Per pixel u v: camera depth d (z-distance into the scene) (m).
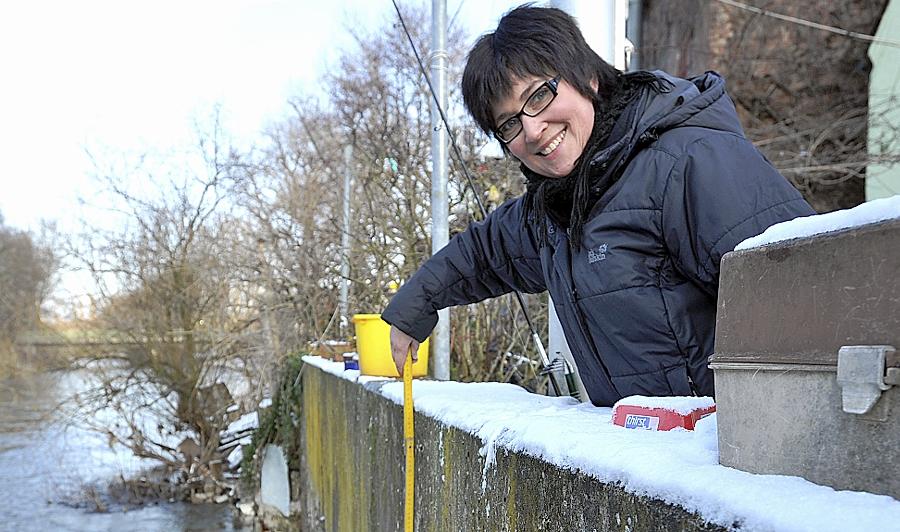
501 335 5.25
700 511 0.85
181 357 11.98
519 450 1.44
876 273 0.72
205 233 12.52
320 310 9.84
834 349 0.76
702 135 1.57
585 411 1.67
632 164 1.63
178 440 12.70
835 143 7.09
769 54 7.70
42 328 12.84
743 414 0.89
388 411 2.78
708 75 1.75
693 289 1.62
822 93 7.63
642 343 1.66
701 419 1.19
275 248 10.84
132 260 12.23
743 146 1.55
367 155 8.29
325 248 10.16
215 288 12.24
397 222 7.37
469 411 1.87
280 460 8.10
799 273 0.81
